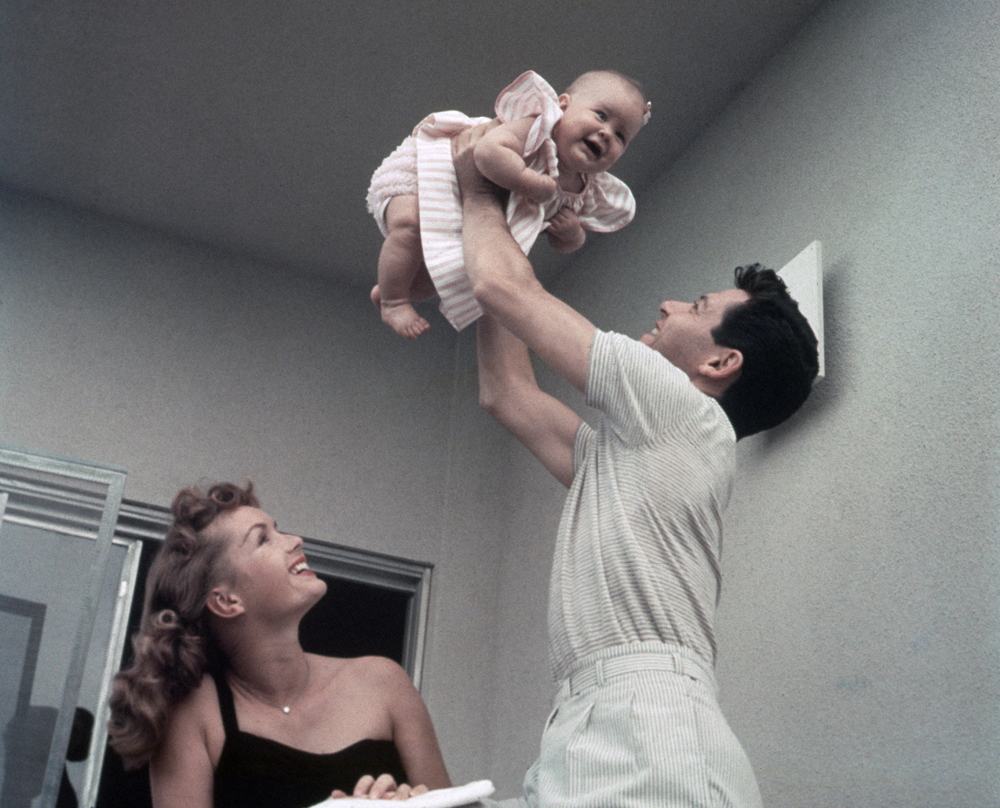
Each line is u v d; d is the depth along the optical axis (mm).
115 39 3508
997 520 2209
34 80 3656
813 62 3199
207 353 4109
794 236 3051
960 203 2539
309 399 4180
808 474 2742
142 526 3789
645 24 3332
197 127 3789
